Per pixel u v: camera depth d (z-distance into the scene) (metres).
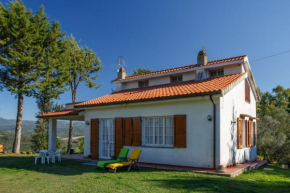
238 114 12.30
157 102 11.52
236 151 11.66
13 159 14.84
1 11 18.59
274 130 19.84
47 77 20.23
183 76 15.50
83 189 6.96
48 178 8.72
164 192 6.56
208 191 6.67
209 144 10.01
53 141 17.34
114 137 13.23
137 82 17.81
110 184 7.54
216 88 10.04
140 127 12.17
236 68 13.40
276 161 18.39
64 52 21.83
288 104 36.81
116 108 13.41
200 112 10.37
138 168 10.32
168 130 11.45
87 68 25.59
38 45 19.45
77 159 13.95
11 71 19.14
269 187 7.36
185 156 10.62
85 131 14.91
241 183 7.74
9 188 7.28
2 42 18.50
